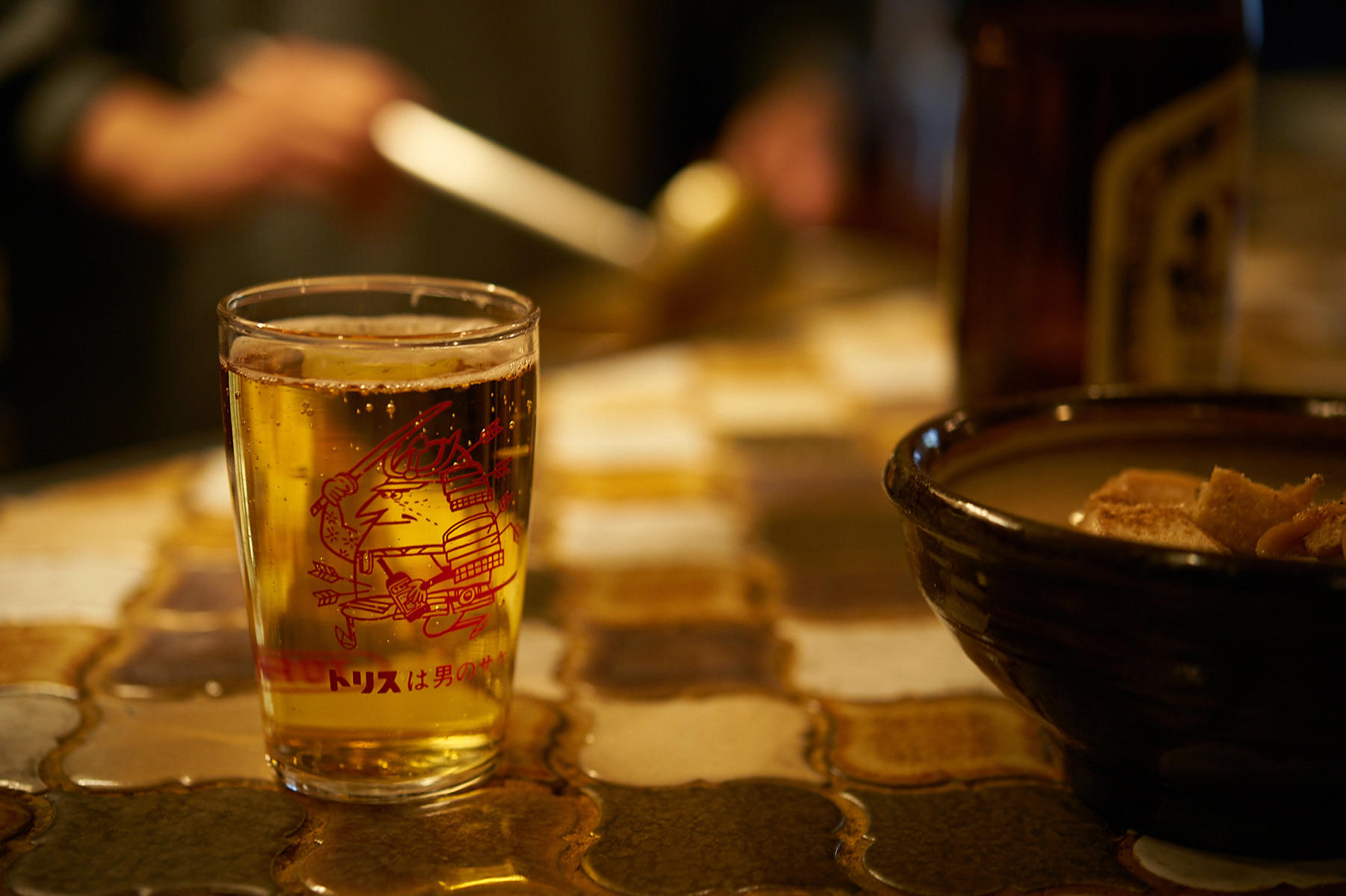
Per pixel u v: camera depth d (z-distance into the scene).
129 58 1.66
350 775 0.53
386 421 0.51
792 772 0.54
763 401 0.90
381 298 0.56
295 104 1.56
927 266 1.51
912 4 2.32
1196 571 0.47
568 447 0.79
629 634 0.62
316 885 0.50
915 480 0.51
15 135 1.56
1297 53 2.97
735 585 0.65
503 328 0.52
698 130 2.29
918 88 2.33
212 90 1.62
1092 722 0.49
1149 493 0.54
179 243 1.70
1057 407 0.56
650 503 0.72
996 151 0.70
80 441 1.71
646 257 1.28
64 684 0.58
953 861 0.51
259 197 1.60
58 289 1.66
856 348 1.05
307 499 0.51
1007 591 0.49
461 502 0.52
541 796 0.53
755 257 1.24
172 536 0.68
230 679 0.59
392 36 1.90
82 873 0.50
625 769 0.55
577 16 2.06
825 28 2.29
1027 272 0.70
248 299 0.54
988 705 0.58
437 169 1.42
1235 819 0.50
